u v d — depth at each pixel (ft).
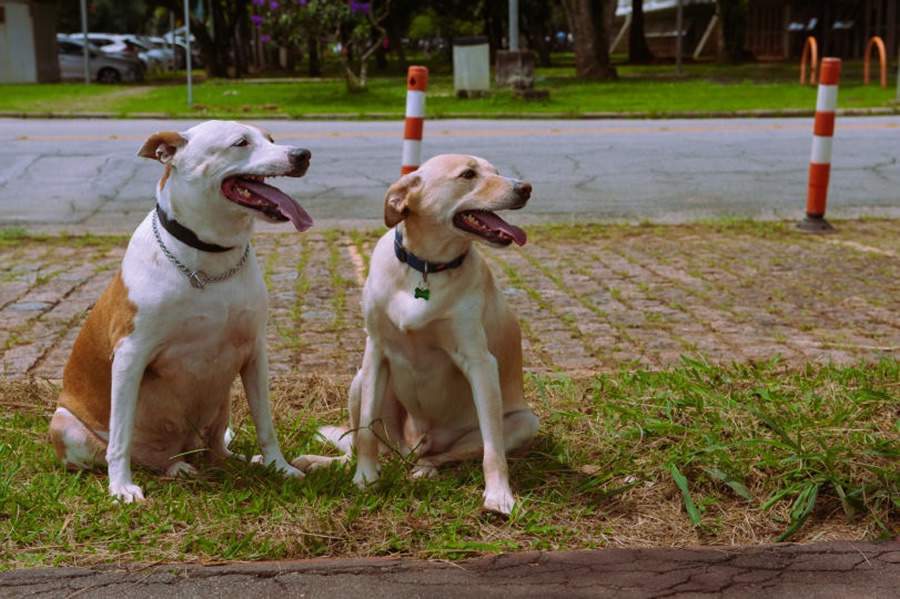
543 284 23.85
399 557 11.19
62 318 20.89
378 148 44.32
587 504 12.66
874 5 130.21
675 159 41.65
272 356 18.61
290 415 16.03
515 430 13.93
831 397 15.61
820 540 11.69
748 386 16.30
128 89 91.50
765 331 19.95
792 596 10.28
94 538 11.54
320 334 19.94
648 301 22.33
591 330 20.12
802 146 44.91
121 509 12.11
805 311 21.40
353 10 78.18
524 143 45.98
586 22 97.40
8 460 13.73
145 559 11.03
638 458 13.89
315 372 17.72
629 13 191.52
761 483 12.97
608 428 14.84
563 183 36.94
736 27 132.57
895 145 44.55
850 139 46.52
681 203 33.88
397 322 12.79
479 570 10.78
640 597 10.25
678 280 24.16
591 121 57.62
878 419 14.90
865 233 29.40
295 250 27.48
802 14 143.64
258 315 13.35
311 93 79.05
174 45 151.43
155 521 11.85
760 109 60.95
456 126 54.44
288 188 35.63
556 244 28.19
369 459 13.26
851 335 19.65
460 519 11.94
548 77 99.60
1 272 24.80
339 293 23.04
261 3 80.89
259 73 139.85
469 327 12.64
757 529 12.05
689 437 14.20
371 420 13.26
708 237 28.96
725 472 12.98
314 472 13.46
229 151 12.18
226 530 11.59
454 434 14.25
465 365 12.82
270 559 11.16
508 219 31.63
